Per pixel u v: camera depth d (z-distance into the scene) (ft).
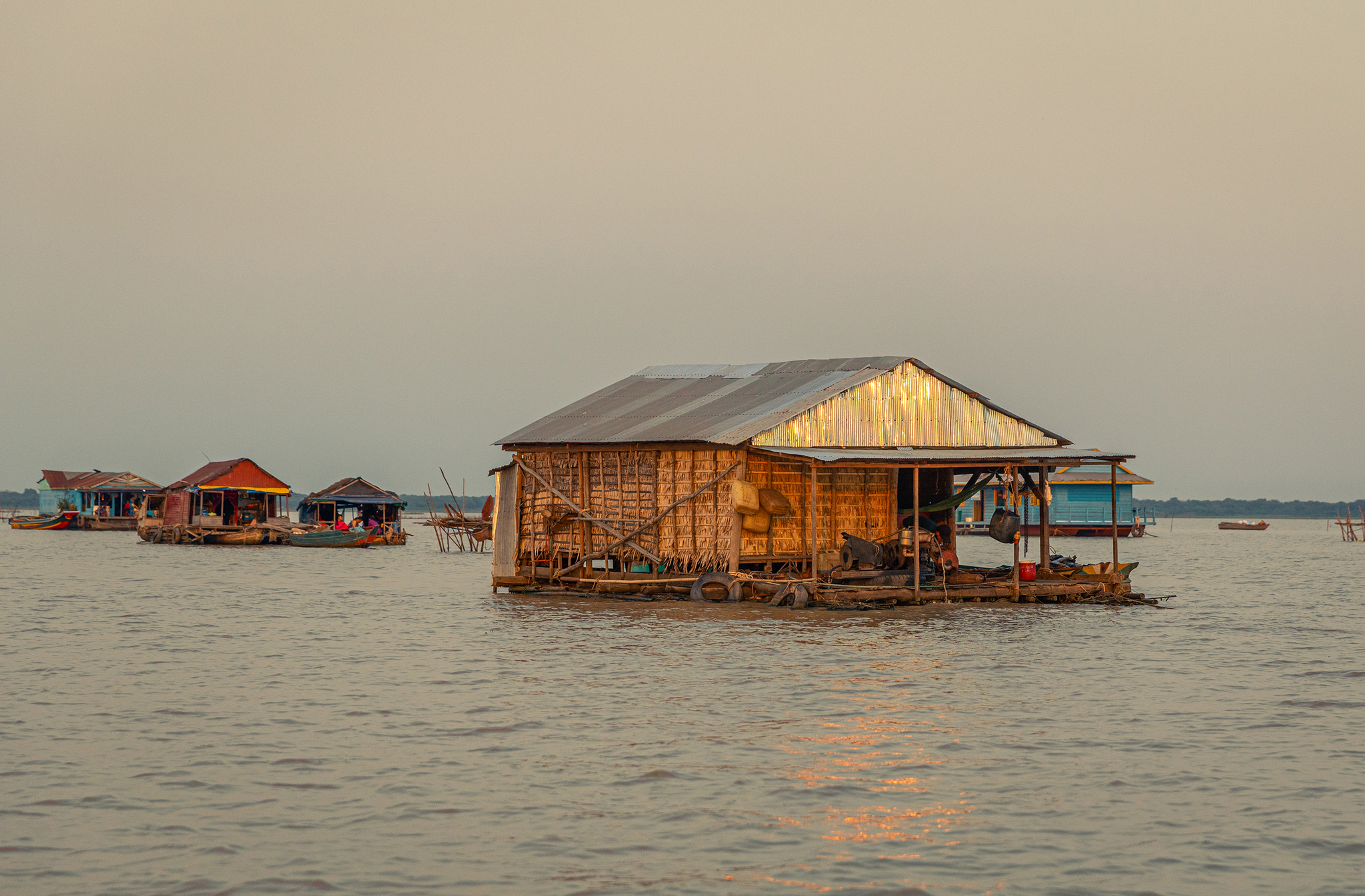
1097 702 74.38
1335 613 130.41
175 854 45.88
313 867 44.65
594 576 142.00
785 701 74.13
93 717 69.00
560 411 160.56
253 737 64.03
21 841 47.06
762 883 43.37
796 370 151.23
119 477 463.01
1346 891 43.06
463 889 42.75
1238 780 56.39
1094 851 46.70
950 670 85.61
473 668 87.15
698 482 131.64
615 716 69.56
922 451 136.67
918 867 44.91
